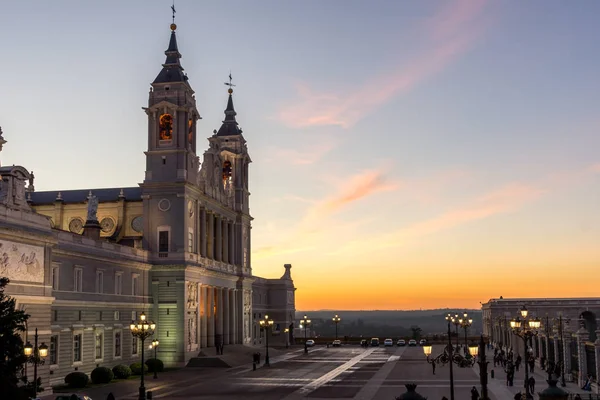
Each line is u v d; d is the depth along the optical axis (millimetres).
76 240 85000
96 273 89438
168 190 109625
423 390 73312
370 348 160125
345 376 89062
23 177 67688
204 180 123250
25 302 66000
